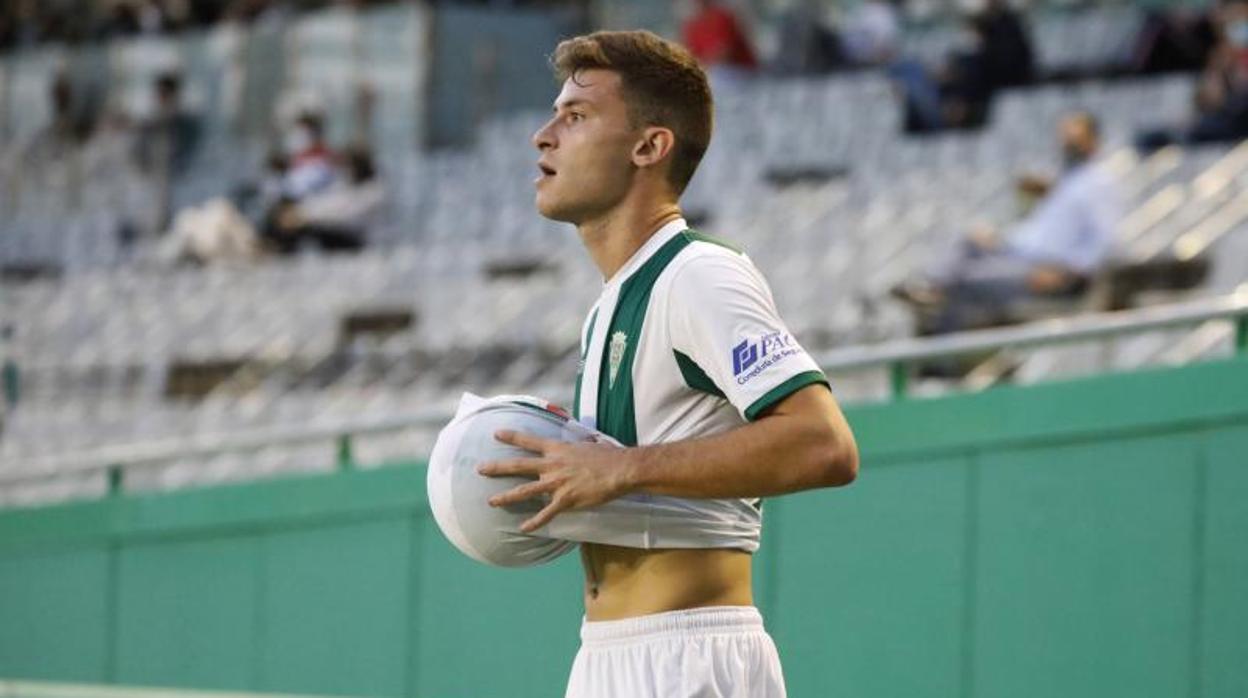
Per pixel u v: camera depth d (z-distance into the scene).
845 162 39.94
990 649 19.70
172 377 38.44
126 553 25.97
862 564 20.45
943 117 39.00
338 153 44.44
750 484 9.27
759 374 9.32
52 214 51.72
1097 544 19.20
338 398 34.91
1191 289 28.41
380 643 23.50
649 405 9.69
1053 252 27.97
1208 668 18.53
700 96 9.98
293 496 24.38
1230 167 32.31
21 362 40.75
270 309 41.41
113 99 52.59
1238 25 33.97
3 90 54.25
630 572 9.77
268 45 50.06
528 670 22.14
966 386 22.66
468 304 37.94
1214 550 18.56
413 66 48.16
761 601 21.09
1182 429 18.83
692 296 9.51
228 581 25.00
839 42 42.91
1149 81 37.34
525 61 49.03
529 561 9.84
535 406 9.76
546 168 9.98
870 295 33.09
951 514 20.02
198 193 49.34
